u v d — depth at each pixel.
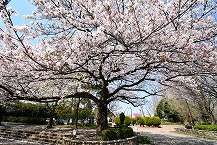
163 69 8.41
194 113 23.11
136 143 10.62
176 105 24.12
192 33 5.13
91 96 9.95
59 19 6.04
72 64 5.40
